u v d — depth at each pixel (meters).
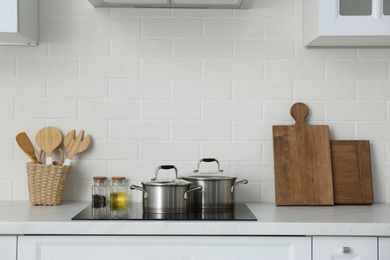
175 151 2.46
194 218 1.95
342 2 2.18
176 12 2.46
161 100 2.46
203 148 2.46
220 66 2.47
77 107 2.46
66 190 2.46
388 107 2.46
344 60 2.46
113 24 2.46
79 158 2.46
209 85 2.46
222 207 2.18
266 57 2.47
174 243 1.90
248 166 2.47
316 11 2.22
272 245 1.91
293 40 2.46
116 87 2.46
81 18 2.46
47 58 2.46
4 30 2.14
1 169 2.45
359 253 1.90
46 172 2.28
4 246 1.89
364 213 2.13
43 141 2.42
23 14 2.23
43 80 2.46
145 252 1.90
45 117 2.45
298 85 2.46
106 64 2.46
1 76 2.45
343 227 1.89
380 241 1.90
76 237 1.89
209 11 2.46
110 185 2.44
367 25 2.17
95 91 2.46
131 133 2.46
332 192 2.35
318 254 1.90
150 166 2.46
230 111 2.47
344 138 2.46
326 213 2.12
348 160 2.42
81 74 2.46
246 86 2.47
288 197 2.35
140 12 2.46
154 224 1.88
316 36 2.22
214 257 1.90
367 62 2.46
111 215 2.03
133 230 1.88
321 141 2.40
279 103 2.47
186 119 2.46
